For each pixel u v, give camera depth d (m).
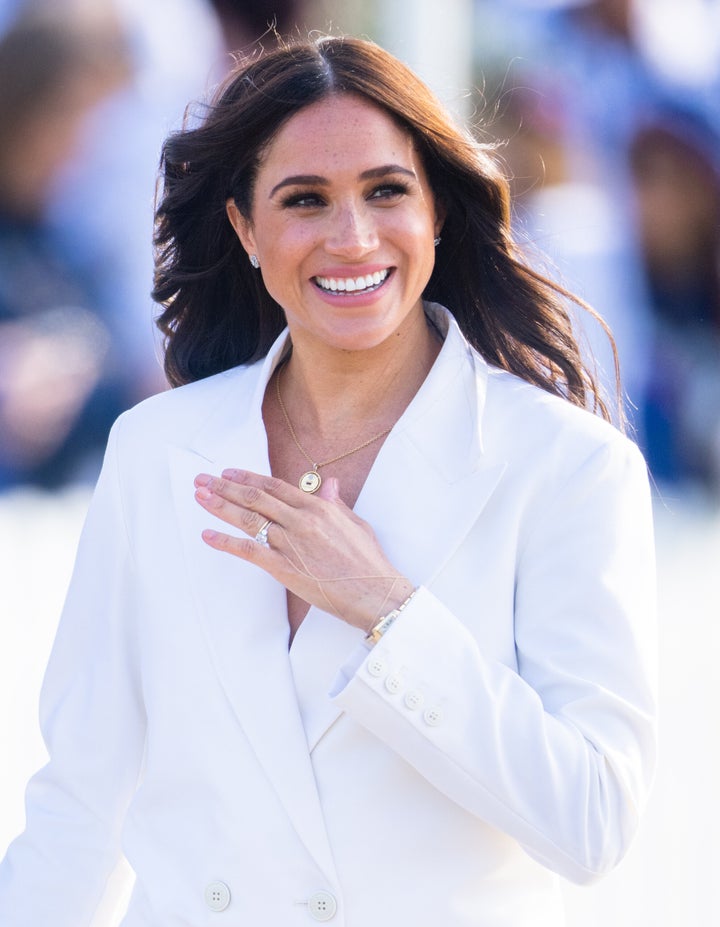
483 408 8.22
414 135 8.22
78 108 30.75
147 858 8.20
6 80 30.56
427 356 8.82
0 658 20.11
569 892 15.20
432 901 7.63
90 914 8.77
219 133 8.42
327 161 7.95
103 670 8.61
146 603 8.34
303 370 8.75
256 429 8.66
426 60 31.62
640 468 8.06
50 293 30.39
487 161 8.67
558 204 31.59
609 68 31.97
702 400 30.83
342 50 8.12
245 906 7.82
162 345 10.23
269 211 8.20
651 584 7.90
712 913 14.73
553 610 7.71
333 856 7.68
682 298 31.56
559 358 9.23
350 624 7.56
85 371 30.12
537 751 7.30
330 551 7.55
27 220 30.48
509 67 31.94
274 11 31.64
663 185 31.81
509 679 7.47
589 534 7.78
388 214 8.09
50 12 30.47
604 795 7.38
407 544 7.91
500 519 7.89
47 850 8.69
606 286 31.28
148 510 8.55
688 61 32.16
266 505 7.62
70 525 26.52
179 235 9.70
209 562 8.23
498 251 9.02
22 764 17.30
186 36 31.28
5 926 8.68
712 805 16.50
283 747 7.79
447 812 7.70
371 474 8.14
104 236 30.67
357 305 8.09
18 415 29.55
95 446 30.02
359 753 7.75
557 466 7.93
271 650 7.98
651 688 7.65
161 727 8.16
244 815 7.85
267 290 9.32
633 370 30.83
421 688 7.32
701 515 28.53
